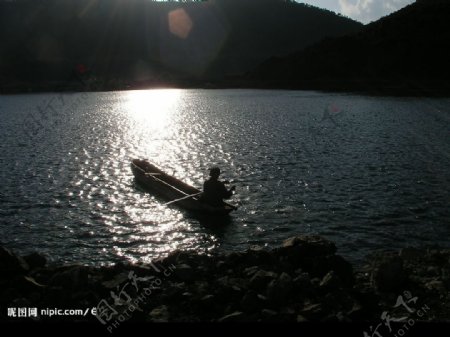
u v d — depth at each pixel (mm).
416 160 25281
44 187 20266
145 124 46438
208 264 9406
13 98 97438
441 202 17375
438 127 39344
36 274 8672
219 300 8055
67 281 8273
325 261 9227
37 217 16109
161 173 20312
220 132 38656
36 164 25531
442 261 10375
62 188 20078
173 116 54594
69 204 17641
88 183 20906
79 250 13273
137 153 29219
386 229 14648
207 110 62188
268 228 14930
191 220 15633
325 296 8094
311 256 9531
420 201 17531
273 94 94625
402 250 10992
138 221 15609
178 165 25297
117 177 22062
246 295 7934
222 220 15664
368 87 97250
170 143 33281
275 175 22156
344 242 13625
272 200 17906
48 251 13211
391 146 29844
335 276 8555
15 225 15281
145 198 18266
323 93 92625
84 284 8336
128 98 92688
